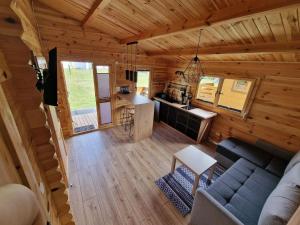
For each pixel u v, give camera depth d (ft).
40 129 4.10
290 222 2.92
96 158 10.91
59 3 9.02
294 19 5.09
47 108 5.89
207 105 13.76
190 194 8.33
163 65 17.33
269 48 7.05
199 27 6.67
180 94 16.29
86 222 6.76
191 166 7.97
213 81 13.15
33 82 3.62
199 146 13.07
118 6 7.84
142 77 17.40
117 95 14.87
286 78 8.93
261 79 9.99
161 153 11.84
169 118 16.40
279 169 8.12
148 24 8.95
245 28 6.61
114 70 13.99
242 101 11.57
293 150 9.06
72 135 13.64
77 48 11.59
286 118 9.18
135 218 7.01
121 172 9.68
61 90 12.01
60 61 11.27
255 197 6.43
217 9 5.85
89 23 10.59
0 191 1.91
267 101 9.89
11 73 3.38
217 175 9.75
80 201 7.67
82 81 23.04
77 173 9.45
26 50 3.31
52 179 4.81
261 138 10.41
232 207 5.92
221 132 12.91
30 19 7.03
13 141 2.63
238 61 10.96
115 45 13.29
